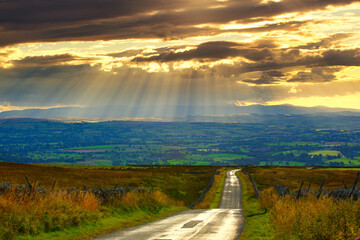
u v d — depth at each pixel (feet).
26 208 56.54
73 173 239.91
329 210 47.52
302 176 312.29
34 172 219.82
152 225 71.72
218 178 307.99
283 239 50.65
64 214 60.34
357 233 38.34
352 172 341.62
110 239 53.06
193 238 55.52
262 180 278.67
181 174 320.29
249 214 97.04
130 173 271.28
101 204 81.20
